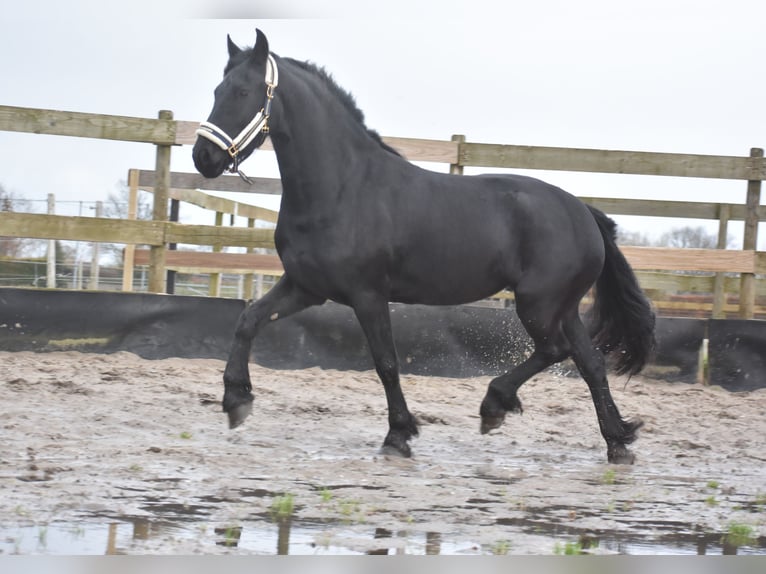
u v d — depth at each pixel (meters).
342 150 7.58
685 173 13.33
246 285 20.28
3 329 11.98
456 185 8.04
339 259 7.45
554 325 8.17
